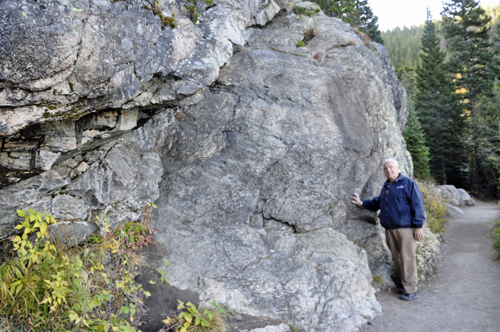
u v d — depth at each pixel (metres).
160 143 5.60
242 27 6.51
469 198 18.94
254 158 5.66
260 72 6.66
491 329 3.75
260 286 4.06
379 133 7.45
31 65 2.23
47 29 2.24
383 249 5.28
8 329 2.65
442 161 30.56
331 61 7.52
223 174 5.49
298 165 5.62
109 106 3.07
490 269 5.82
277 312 3.79
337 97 6.50
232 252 4.53
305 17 8.35
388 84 10.26
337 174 5.65
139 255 4.24
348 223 5.37
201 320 3.27
